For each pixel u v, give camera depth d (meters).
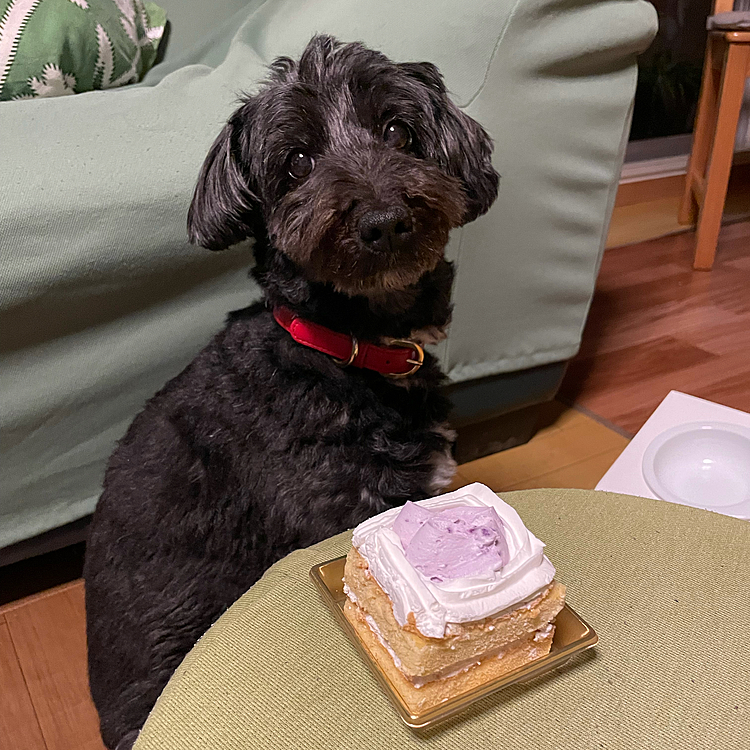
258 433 1.08
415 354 1.15
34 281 1.09
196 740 0.70
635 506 0.97
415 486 1.11
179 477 1.10
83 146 1.12
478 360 1.59
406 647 0.67
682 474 1.44
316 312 1.09
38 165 1.07
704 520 0.94
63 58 1.43
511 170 1.40
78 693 1.29
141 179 1.14
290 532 1.07
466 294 1.48
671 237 3.04
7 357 1.17
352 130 1.05
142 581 1.08
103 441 1.34
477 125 1.19
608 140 1.49
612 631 0.79
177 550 1.09
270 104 1.06
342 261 0.98
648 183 3.48
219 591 1.09
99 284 1.17
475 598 0.67
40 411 1.23
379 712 0.72
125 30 1.62
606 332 2.30
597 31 1.33
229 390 1.12
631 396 1.99
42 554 1.52
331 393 1.08
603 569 0.87
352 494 1.07
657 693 0.72
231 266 1.31
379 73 1.08
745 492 1.37
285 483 1.07
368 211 0.94
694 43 3.53
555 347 1.69
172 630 1.07
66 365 1.23
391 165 1.01
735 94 2.39
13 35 1.38
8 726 1.23
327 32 1.38
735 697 0.71
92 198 1.10
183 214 1.18
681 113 3.60
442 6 1.30
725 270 2.69
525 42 1.28
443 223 1.03
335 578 0.85
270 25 1.56
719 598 0.82
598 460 1.77
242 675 0.76
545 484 1.70
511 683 0.72
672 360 2.12
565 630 0.77
